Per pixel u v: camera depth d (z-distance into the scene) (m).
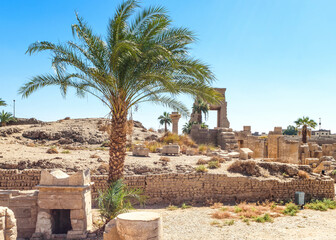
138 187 15.19
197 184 15.80
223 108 48.03
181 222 12.05
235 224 11.84
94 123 38.56
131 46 9.48
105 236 6.88
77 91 12.14
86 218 10.33
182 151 26.14
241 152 22.77
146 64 11.14
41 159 16.50
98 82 11.44
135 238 6.08
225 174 16.11
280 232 10.88
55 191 10.15
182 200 15.49
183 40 10.96
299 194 15.46
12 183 14.50
